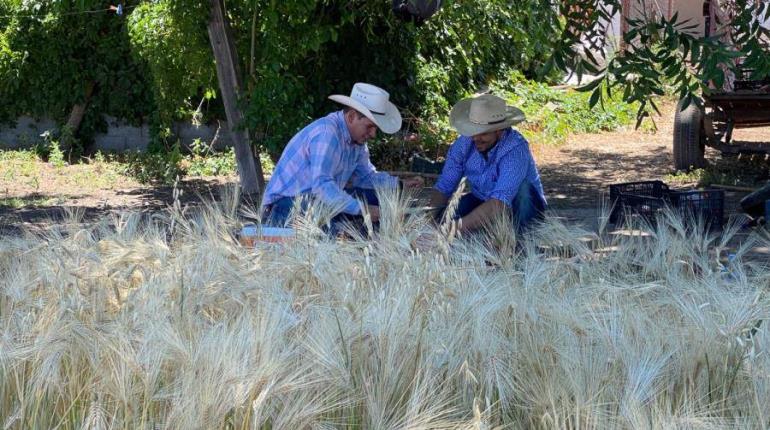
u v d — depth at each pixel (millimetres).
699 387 2895
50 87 17203
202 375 2666
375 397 2783
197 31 12602
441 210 6227
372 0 13469
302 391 2789
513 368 2949
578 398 2658
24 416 2824
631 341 3014
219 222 4301
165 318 3188
